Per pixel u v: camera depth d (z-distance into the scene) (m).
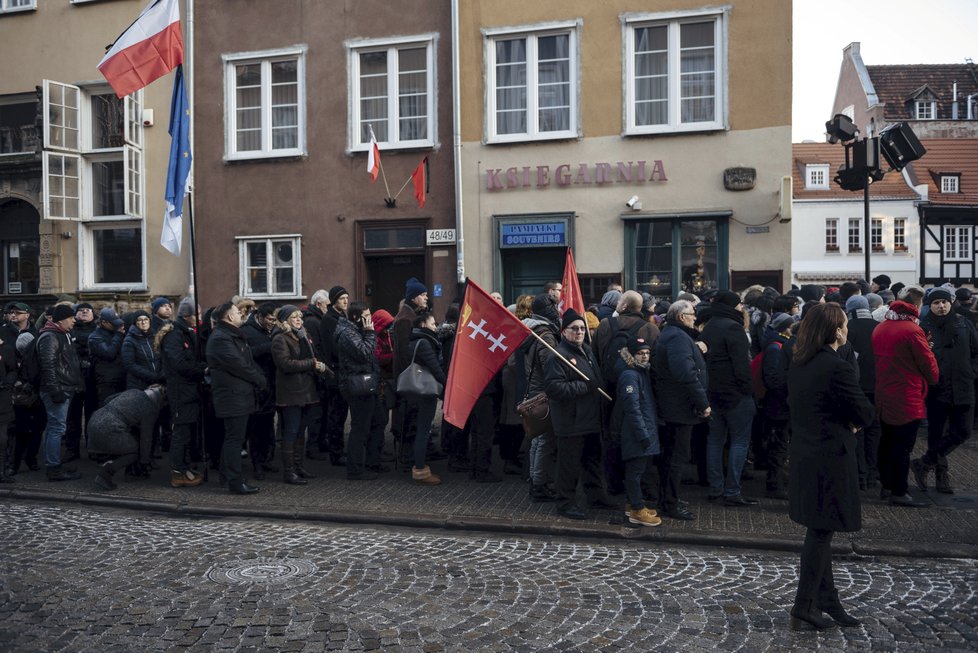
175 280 16.34
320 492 8.41
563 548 6.59
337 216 15.53
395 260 15.62
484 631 4.80
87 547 6.60
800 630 4.81
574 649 4.55
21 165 16.88
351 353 8.74
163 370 8.80
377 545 6.68
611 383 7.54
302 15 15.65
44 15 17.06
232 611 5.12
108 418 8.52
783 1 13.55
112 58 9.98
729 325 7.59
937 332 7.96
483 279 14.80
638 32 14.24
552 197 14.49
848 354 7.64
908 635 4.74
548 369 7.20
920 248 44.88
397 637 4.71
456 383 7.57
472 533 7.11
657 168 13.98
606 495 7.76
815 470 4.79
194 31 16.16
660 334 7.28
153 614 5.08
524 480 8.92
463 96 14.79
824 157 46.59
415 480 8.79
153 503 7.98
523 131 14.74
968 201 44.88
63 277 16.95
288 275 15.88
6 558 6.28
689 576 5.84
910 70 54.88
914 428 7.43
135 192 16.25
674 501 7.25
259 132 16.05
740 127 13.74
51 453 9.03
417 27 15.13
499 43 14.77
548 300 8.33
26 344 9.47
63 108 16.39
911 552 6.29
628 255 14.21
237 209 16.02
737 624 4.91
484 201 14.75
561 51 14.57
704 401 7.04
